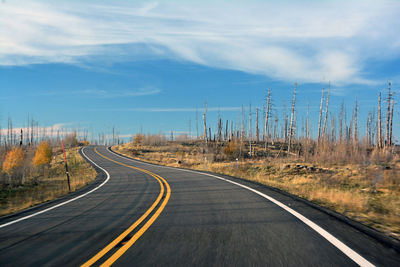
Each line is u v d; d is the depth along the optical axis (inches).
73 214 288.8
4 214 337.1
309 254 138.5
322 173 812.0
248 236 175.0
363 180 644.1
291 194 367.2
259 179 668.7
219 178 653.3
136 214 267.6
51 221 255.0
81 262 137.9
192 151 2669.8
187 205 306.0
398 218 233.8
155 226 211.2
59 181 1141.7
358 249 144.8
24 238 193.8
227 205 294.4
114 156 2347.4
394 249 144.6
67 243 175.0
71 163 1966.0
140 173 1017.5
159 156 2383.1
